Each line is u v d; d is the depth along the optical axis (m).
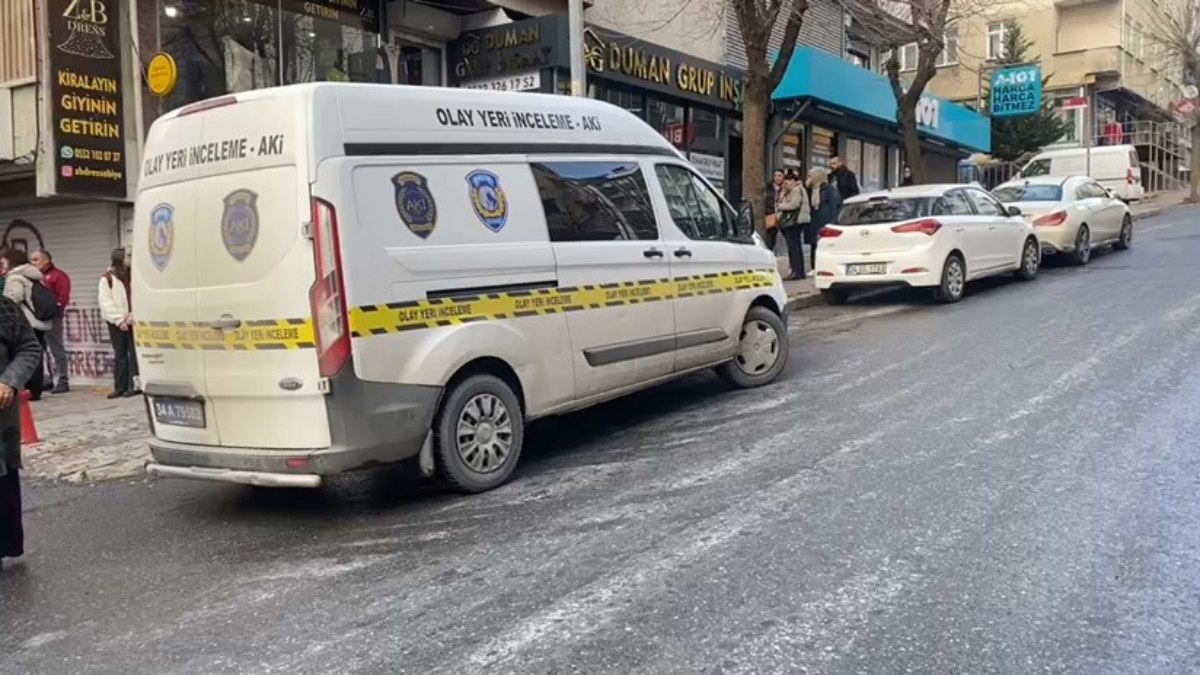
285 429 5.32
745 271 8.09
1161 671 3.30
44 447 7.89
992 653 3.46
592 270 6.61
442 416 5.64
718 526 4.86
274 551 5.09
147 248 5.89
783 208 15.18
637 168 7.23
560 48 12.73
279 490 6.37
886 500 5.08
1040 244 15.26
